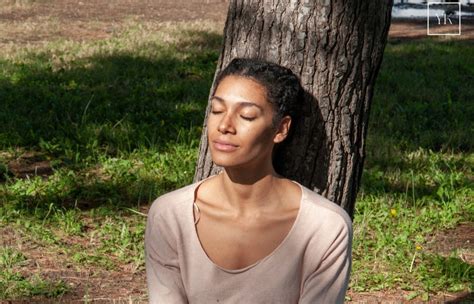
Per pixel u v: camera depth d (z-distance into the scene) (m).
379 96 12.41
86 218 7.46
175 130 10.18
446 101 12.43
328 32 3.82
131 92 12.20
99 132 9.84
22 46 16.38
